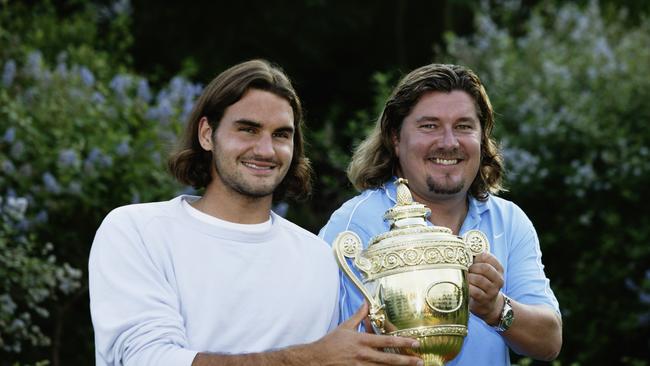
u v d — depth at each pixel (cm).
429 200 794
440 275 677
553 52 1991
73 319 1472
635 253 1667
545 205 1769
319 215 1888
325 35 2406
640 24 2377
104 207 1417
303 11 2352
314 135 1917
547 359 773
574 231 1750
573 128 1781
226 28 2316
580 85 1933
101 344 649
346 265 695
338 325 681
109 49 1964
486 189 823
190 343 652
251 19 2322
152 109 1483
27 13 1952
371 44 2480
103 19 2103
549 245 1756
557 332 761
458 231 813
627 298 1692
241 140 671
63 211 1395
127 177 1416
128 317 643
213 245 674
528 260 800
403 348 668
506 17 2423
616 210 1752
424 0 2434
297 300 681
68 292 1285
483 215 816
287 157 680
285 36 2359
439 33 2430
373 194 816
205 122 692
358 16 2416
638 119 1844
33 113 1456
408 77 800
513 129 1850
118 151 1409
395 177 824
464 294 682
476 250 723
